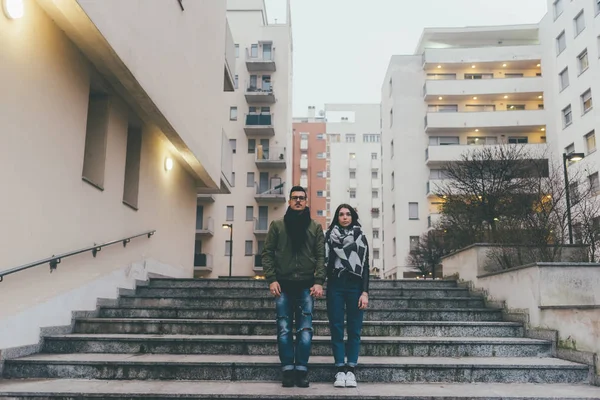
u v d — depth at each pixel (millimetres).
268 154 39219
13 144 5258
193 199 13727
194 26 10812
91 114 7848
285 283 5027
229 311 7340
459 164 18750
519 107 39250
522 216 10555
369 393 4449
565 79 33188
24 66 5449
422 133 39469
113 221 8141
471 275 9008
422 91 40125
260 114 39250
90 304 7266
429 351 5887
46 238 5957
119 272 8406
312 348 5875
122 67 6715
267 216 38625
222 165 14820
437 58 39344
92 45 6215
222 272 37594
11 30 5211
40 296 5871
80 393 4379
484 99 39500
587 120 29656
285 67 40844
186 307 7426
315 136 65500
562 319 5848
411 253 32750
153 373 5102
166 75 8633
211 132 13016
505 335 6688
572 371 5152
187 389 4566
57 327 6215
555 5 35219
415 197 38562
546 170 16781
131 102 8195
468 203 15969
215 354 5828
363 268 5016
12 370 5102
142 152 9586
